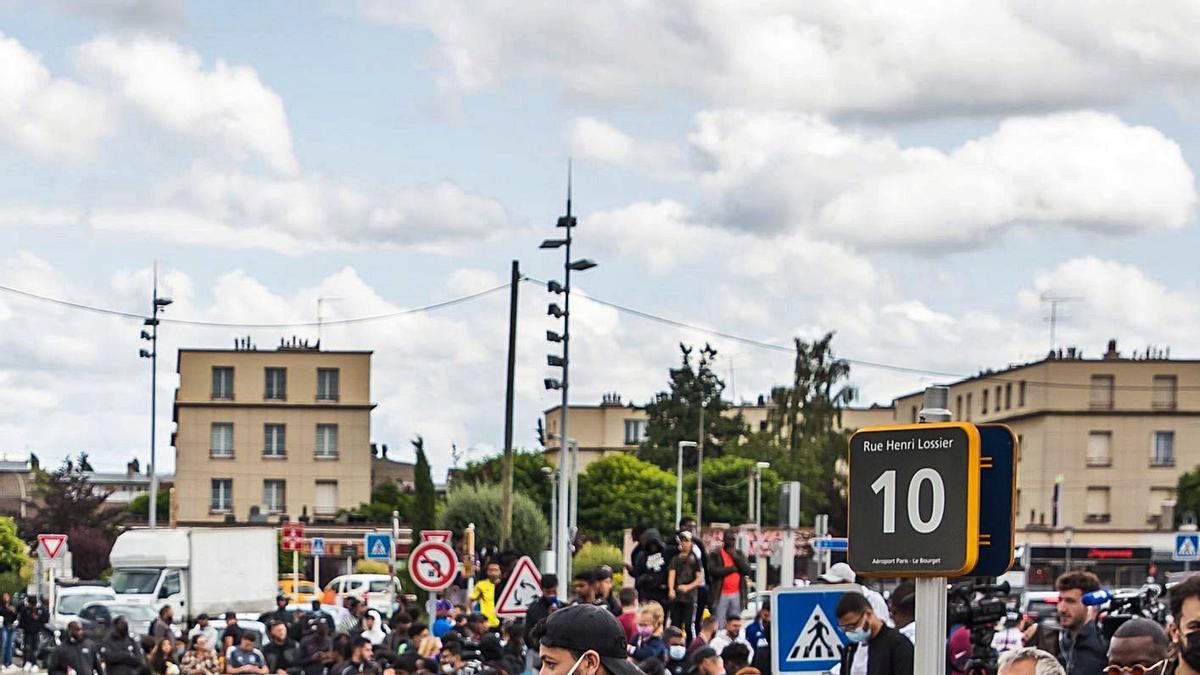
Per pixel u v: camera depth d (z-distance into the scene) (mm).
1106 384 111875
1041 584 77562
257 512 116875
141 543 56562
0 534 84938
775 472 113000
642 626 20062
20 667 53281
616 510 115812
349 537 109812
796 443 112875
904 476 8086
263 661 32469
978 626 13148
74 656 35656
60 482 102562
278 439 117562
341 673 25062
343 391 118000
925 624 8055
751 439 121062
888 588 37000
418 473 77000
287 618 37188
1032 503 113062
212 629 39938
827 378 113375
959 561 7867
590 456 152250
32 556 91062
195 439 116875
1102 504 111500
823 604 12805
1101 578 77938
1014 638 20422
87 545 98688
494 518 75062
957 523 7887
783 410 114000
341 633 25578
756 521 106688
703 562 24375
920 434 8047
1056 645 13516
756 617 21156
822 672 12781
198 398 117125
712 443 130500
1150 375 111688
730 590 25719
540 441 127000
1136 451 111500
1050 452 111812
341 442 117625
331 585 73750
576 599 22156
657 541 24219
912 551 8031
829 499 111500
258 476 117250
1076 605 12195
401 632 26922
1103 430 111688
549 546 75500
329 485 117625
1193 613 8055
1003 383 118000
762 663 16984
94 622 41500
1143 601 12430
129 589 56000
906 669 11648
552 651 5930
